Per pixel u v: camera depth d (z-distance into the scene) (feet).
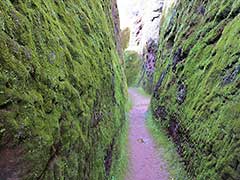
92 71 39.27
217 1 61.98
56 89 24.29
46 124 20.85
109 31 71.67
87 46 40.88
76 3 43.98
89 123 32.32
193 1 79.20
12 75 18.54
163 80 87.04
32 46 22.31
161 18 137.18
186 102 58.13
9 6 20.84
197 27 68.69
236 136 32.73
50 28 27.30
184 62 68.64
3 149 16.97
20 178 17.63
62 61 27.61
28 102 19.34
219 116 39.60
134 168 55.11
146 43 171.73
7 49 18.86
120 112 65.57
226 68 43.93
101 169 35.60
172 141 61.98
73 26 37.09
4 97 17.40
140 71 176.55
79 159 27.07
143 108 111.14
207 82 49.73
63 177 22.50
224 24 54.60
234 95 37.86
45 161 19.92
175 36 90.22
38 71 21.86
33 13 24.59
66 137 24.13
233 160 31.37
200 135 44.37
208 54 55.83
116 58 81.15
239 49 41.98
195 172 41.93
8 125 17.17
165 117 72.69
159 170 54.24
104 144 39.68
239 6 51.80
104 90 46.78
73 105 27.58
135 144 68.59
